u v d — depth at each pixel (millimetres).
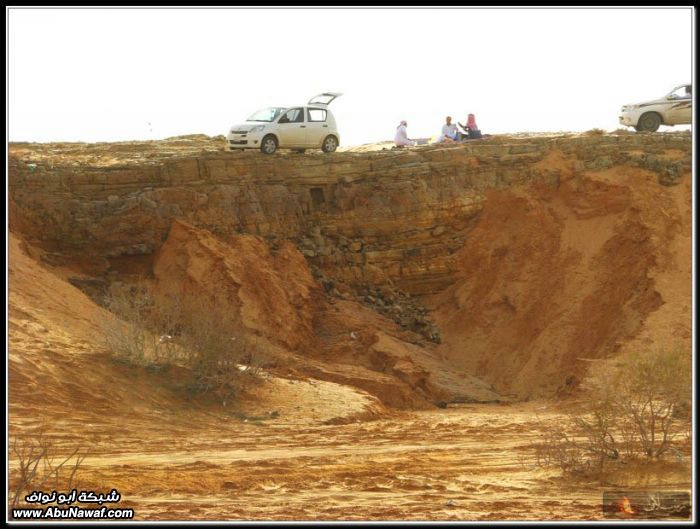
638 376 23453
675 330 34094
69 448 20438
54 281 29219
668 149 41438
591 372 32000
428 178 40344
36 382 23797
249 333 33094
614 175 40156
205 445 21844
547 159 41312
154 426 23625
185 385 26031
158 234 35844
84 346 26141
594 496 16672
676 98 44875
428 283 39594
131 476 17188
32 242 34750
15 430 21297
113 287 33594
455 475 18531
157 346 26969
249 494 16375
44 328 26188
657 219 38156
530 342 37281
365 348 34781
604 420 20859
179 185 37031
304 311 35406
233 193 37312
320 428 24938
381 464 19484
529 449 21672
